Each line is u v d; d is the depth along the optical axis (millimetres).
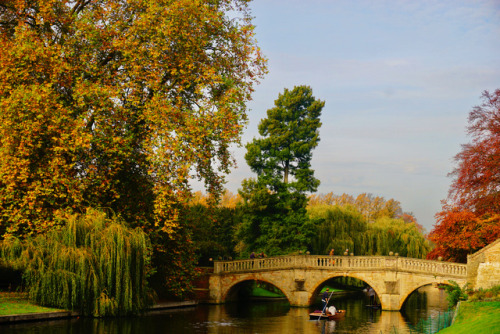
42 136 26906
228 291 44906
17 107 25750
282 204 57062
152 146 28250
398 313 38969
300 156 62062
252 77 33594
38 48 26984
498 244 31906
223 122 29531
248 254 57312
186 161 28203
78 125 26609
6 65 26766
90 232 26484
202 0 30625
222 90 31594
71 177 27266
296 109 62969
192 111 29156
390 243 61969
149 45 29406
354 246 61156
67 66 28094
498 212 40500
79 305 25891
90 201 28578
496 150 40906
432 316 36625
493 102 43000
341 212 63500
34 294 25125
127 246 26859
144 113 28625
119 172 30453
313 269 42969
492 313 22719
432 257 44094
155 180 29609
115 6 29969
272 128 61688
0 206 25641
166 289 35094
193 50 30516
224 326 28766
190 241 34469
